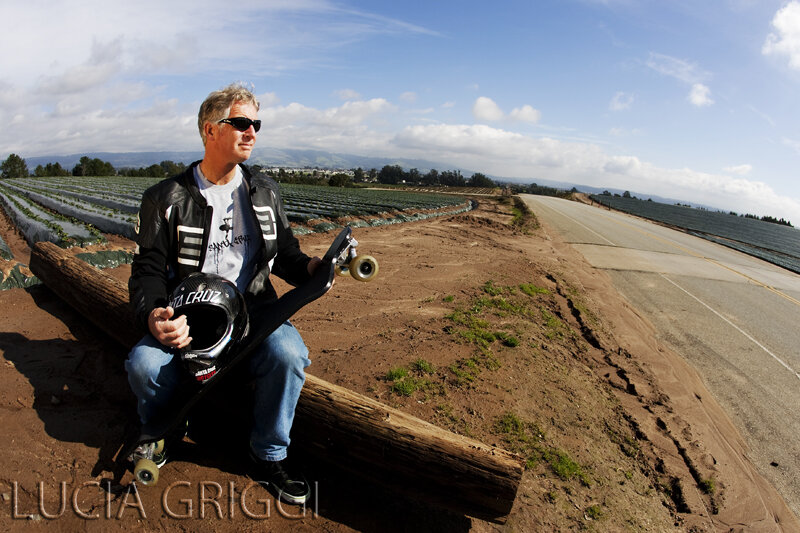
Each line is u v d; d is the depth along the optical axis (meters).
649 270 14.09
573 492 3.08
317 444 2.39
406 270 8.88
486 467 2.14
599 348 6.61
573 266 13.00
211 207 2.04
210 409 2.72
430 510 2.48
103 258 7.15
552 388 4.64
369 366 4.21
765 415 5.50
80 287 3.76
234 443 2.60
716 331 8.66
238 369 2.24
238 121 1.88
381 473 2.32
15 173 59.06
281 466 2.31
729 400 5.76
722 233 34.25
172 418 1.94
